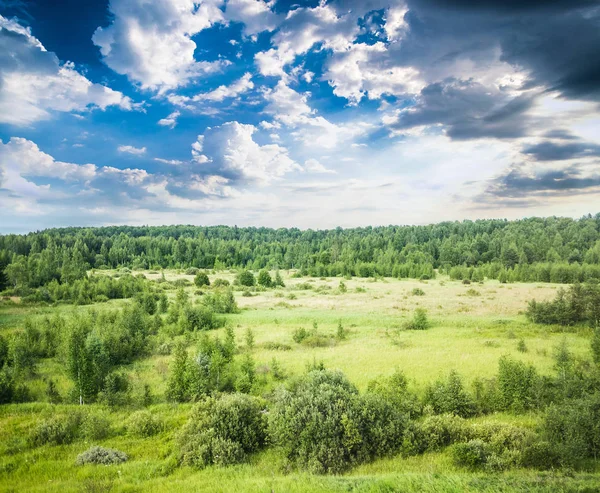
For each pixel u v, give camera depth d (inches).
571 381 734.5
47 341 1478.8
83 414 804.0
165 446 682.2
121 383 1033.5
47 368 1280.8
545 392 766.5
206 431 643.5
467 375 1026.1
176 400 940.0
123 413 860.6
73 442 709.9
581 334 1576.0
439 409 788.0
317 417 602.2
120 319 1739.7
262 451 654.5
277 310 2488.9
